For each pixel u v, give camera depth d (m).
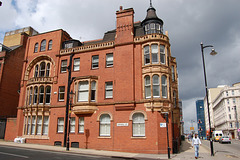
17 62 35.97
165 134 19.91
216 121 111.81
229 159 16.08
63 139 23.88
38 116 26.03
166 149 19.50
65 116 24.58
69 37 30.45
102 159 14.59
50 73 27.25
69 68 23.23
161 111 20.30
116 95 22.36
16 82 35.25
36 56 28.69
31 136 25.41
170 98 21.73
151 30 23.95
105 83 23.81
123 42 23.70
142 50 22.81
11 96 33.94
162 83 21.58
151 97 20.81
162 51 22.59
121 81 22.56
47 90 26.69
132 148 20.36
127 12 24.77
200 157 17.05
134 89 21.98
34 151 17.78
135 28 25.00
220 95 97.31
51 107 25.69
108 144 21.56
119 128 21.45
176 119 28.53
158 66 21.61
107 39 26.58
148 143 19.91
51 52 27.91
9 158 13.24
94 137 22.38
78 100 24.14
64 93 25.70
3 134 30.28
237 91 86.62
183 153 20.23
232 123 85.06
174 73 30.67
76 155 16.42
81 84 24.59
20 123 26.83
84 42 31.17
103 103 22.94
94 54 25.33
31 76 28.52
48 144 24.48
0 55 34.25
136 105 21.44
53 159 13.55
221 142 42.16
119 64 23.17
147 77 21.98
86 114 23.42
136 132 20.98
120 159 15.31
